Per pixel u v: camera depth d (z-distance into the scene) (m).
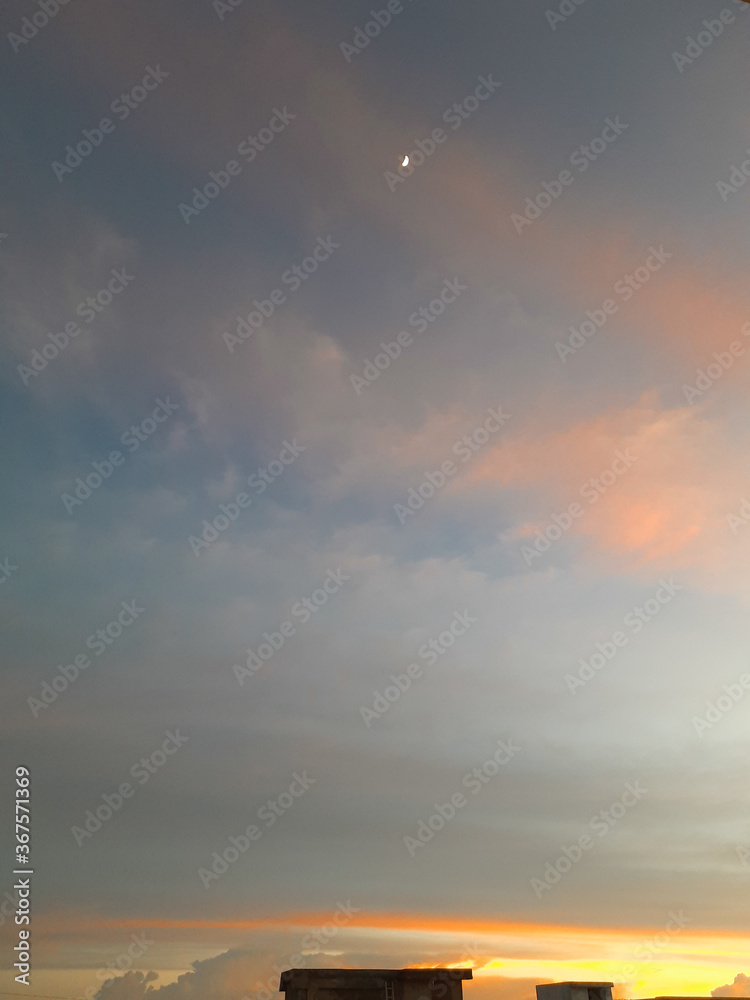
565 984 25.36
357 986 24.03
